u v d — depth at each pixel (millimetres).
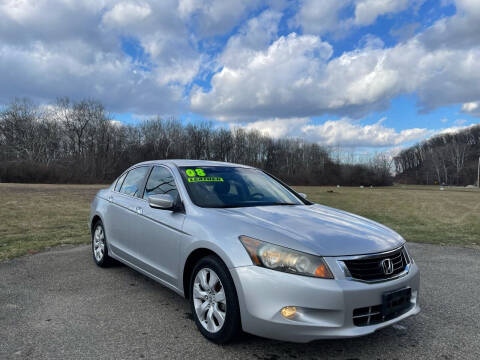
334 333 2572
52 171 47156
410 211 17109
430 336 3271
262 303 2656
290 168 91312
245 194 4059
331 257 2705
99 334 3135
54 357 2727
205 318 3150
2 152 50188
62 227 9195
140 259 4137
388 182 97125
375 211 16797
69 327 3260
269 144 91000
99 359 2713
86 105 59625
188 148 74250
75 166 52062
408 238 8836
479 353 2967
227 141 82438
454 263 6227
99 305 3814
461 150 126062
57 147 57125
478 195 40500
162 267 3730
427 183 127875
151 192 4301
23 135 54156
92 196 20750
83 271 5090
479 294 4516
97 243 5426
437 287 4805
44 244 6945
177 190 3879
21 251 6305
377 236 3137
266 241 2803
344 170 91062
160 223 3762
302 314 2588
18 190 24453
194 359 2748
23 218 10695
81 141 59719
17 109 53875
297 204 4176
